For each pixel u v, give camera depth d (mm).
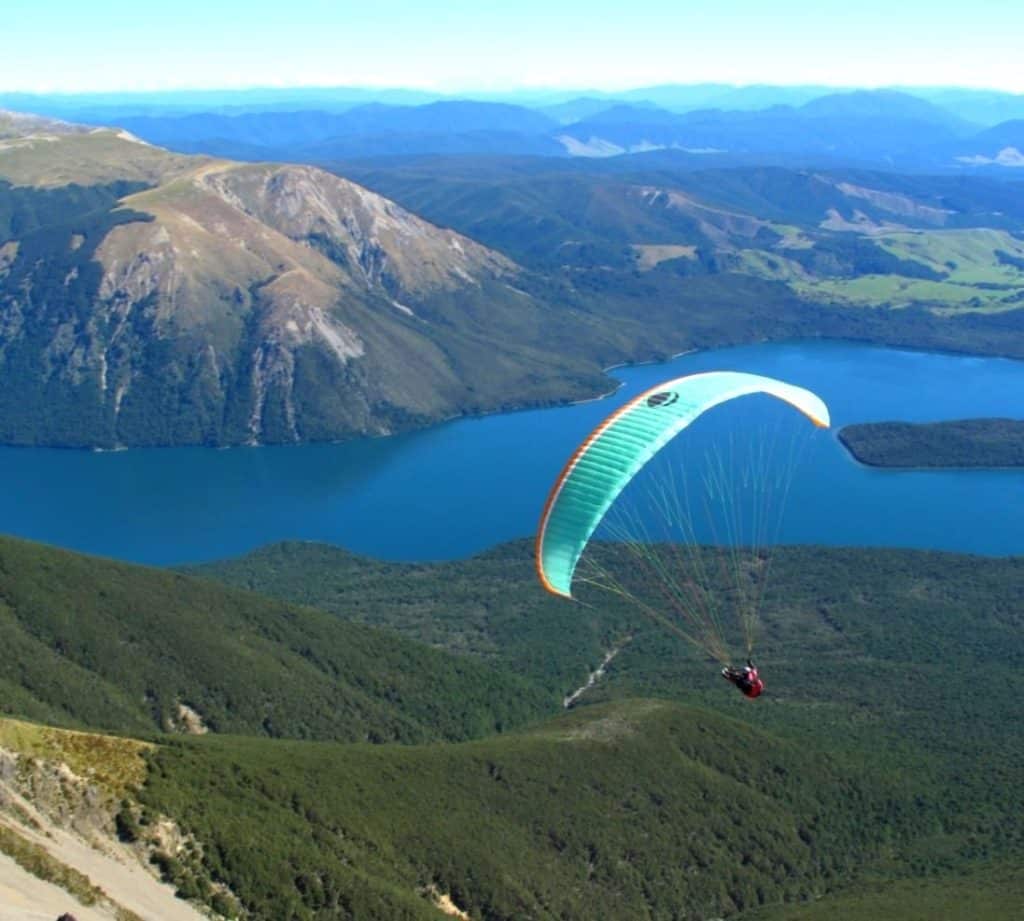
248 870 65875
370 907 69250
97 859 59250
